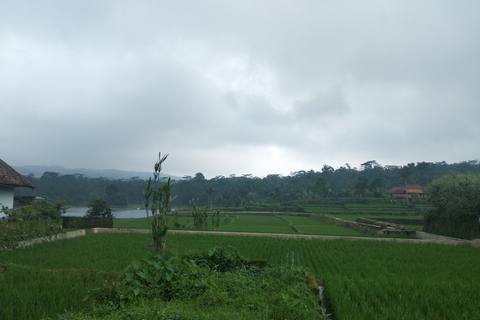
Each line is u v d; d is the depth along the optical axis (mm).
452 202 27938
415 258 17000
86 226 35188
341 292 8930
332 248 20297
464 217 27125
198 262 10727
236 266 11125
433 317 7332
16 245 18234
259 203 108750
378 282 10289
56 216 30234
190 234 25812
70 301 7254
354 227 41562
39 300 7148
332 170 155000
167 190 14195
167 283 7926
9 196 28703
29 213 23156
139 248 18328
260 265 11859
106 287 7367
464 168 112312
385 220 54406
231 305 6824
